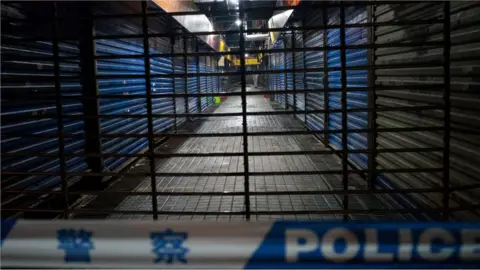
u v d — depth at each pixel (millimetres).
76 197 5020
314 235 2363
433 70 3523
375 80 5121
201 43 15906
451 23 3283
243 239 2383
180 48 12742
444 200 2994
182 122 12883
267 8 3150
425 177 3816
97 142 5531
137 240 2406
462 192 3232
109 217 4473
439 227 2361
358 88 3082
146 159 7707
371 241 2348
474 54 2945
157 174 3248
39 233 2445
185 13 3152
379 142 5141
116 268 2439
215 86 22641
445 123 3008
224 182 5828
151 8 6164
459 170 3256
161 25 9852
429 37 3611
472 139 3037
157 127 9273
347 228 2363
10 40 3254
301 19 11219
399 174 4445
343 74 3127
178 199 5082
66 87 4973
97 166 5566
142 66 8188
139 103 8016
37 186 4277
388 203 4668
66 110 4973
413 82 4016
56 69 3236
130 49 7430
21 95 4020
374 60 5051
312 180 5762
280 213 3129
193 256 2398
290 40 14320
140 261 2424
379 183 5121
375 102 5176
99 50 5816
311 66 10336
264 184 5637
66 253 2451
